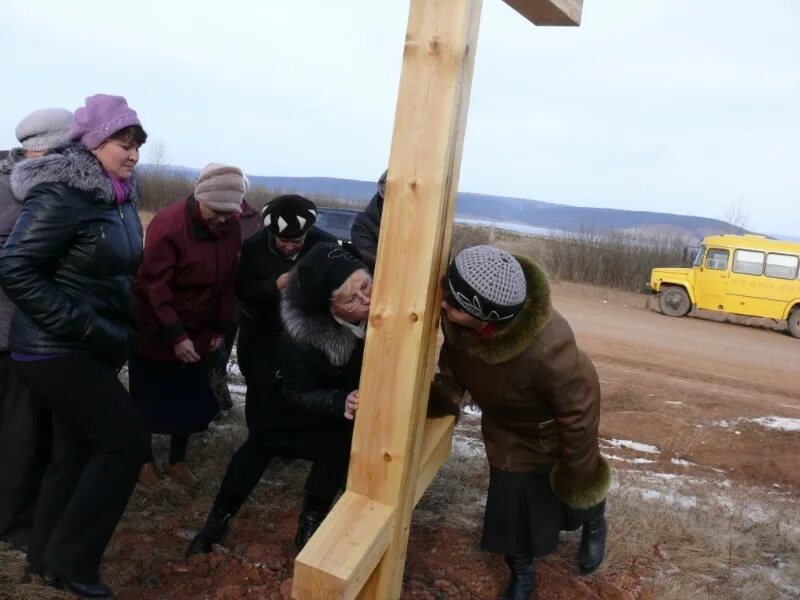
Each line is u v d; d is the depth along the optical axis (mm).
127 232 2797
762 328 15891
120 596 2941
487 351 2578
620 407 7422
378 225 4309
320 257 2787
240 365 3967
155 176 33812
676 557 3697
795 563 3744
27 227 2520
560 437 2773
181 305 3816
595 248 22359
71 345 2684
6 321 2947
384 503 2494
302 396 2893
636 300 19328
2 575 3016
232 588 3021
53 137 2973
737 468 5531
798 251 15055
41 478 3168
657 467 5340
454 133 2312
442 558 3512
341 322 2842
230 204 3627
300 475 4277
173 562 3217
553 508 3018
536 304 2551
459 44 2225
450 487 4328
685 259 17219
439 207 2305
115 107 2660
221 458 4484
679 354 11688
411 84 2297
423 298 2348
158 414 3891
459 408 3191
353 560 2213
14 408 3029
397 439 2439
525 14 2830
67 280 2664
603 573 3475
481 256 2365
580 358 2670
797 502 4723
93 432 2695
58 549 2641
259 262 3891
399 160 2332
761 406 8125
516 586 3070
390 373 2420
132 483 2740
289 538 3516
